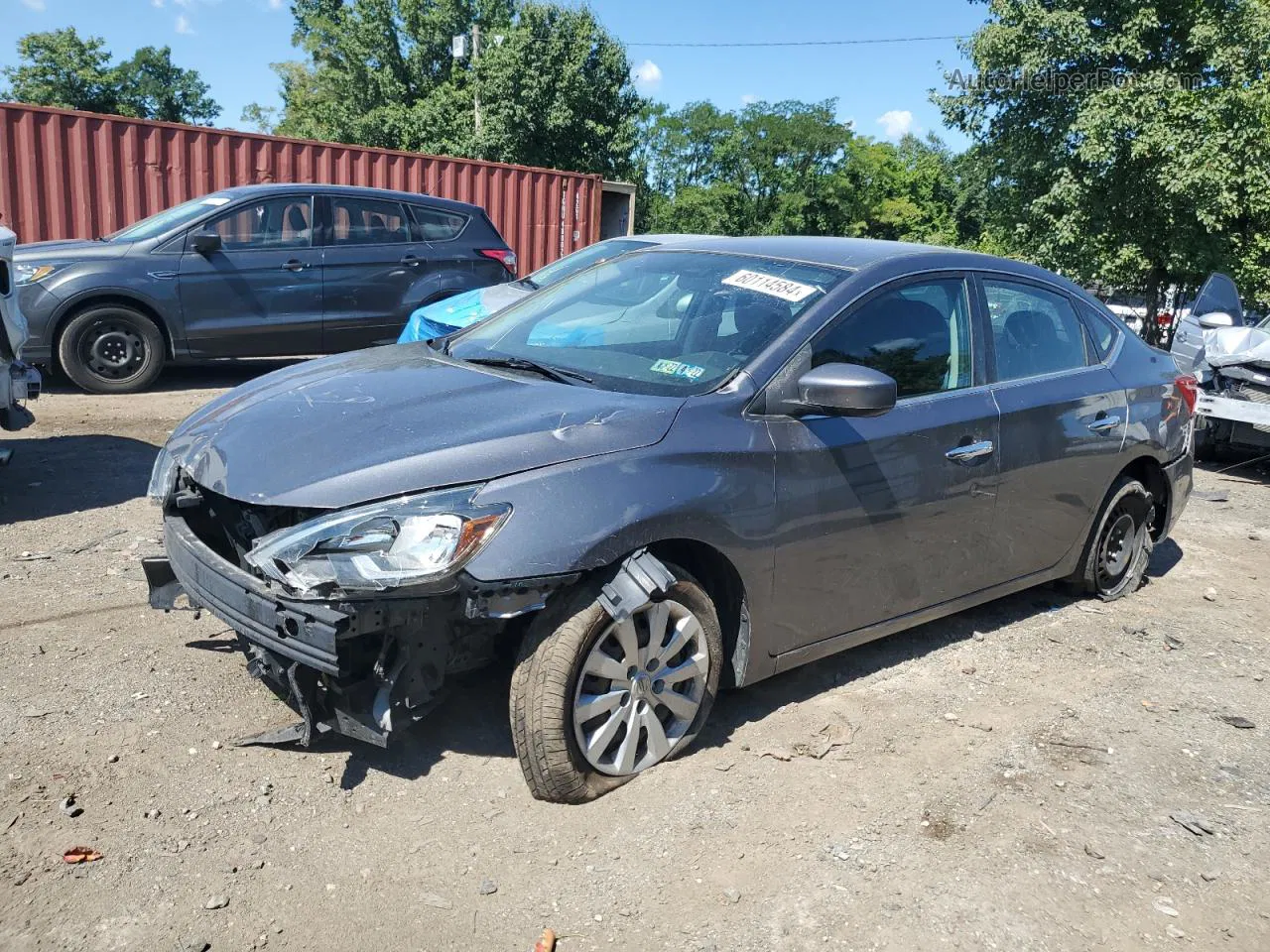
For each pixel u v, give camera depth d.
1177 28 17.19
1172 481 5.23
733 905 2.70
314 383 3.63
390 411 3.23
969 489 4.03
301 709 2.93
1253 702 4.13
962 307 4.18
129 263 8.69
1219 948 2.66
